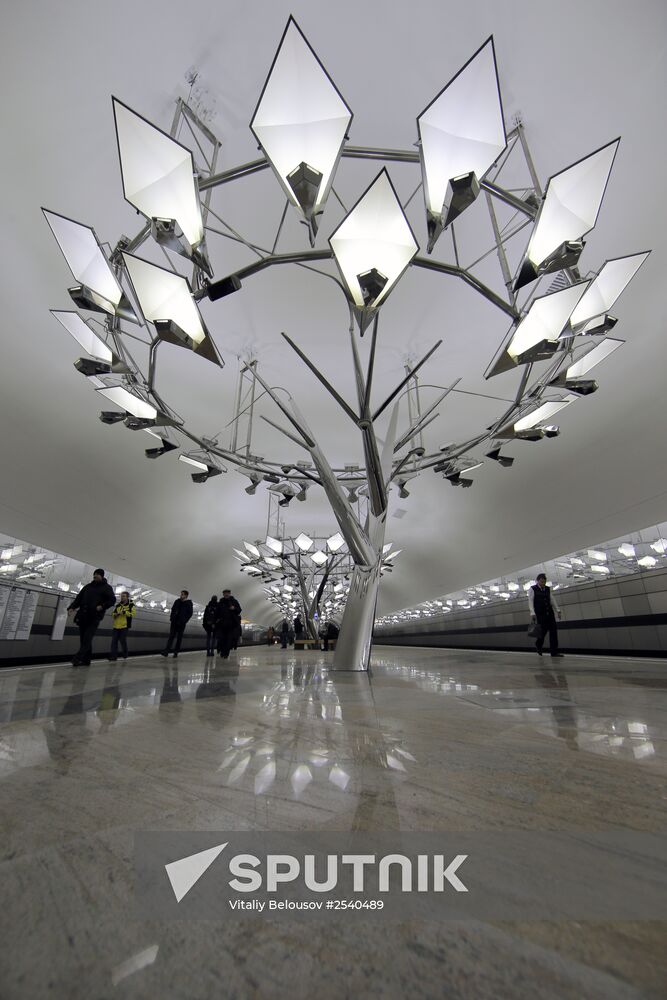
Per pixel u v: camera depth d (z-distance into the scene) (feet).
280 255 17.66
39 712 16.39
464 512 75.72
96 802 7.55
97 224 25.94
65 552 61.00
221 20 18.34
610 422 44.19
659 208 25.20
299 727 13.61
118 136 12.60
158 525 73.72
